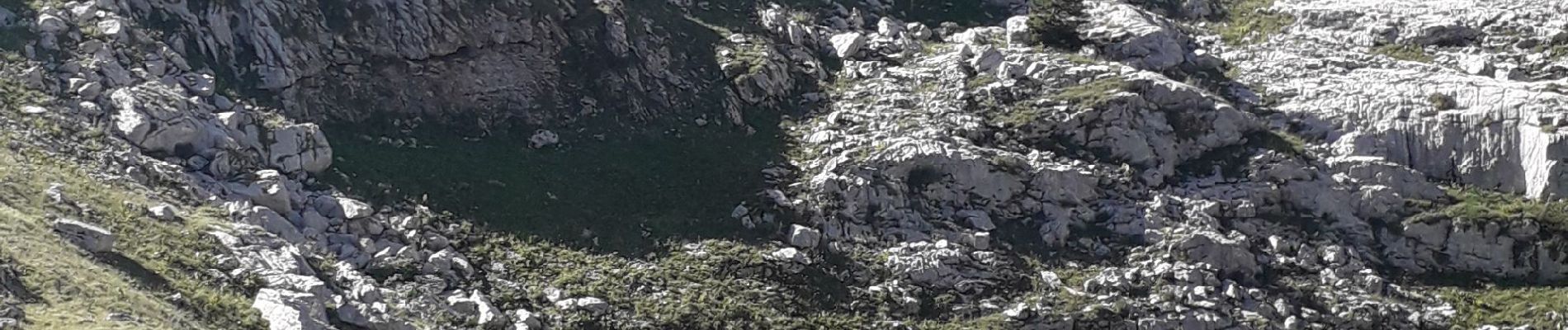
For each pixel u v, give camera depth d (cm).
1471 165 5525
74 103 4688
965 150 5238
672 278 4678
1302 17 6269
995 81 5584
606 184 5034
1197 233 5134
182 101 4756
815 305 4703
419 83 5206
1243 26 6253
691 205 4988
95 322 3747
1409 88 5744
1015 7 6272
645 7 5638
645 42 5491
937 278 4850
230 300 4056
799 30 5788
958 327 4738
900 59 5778
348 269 4381
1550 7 6272
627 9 5578
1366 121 5625
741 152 5247
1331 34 6178
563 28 5431
